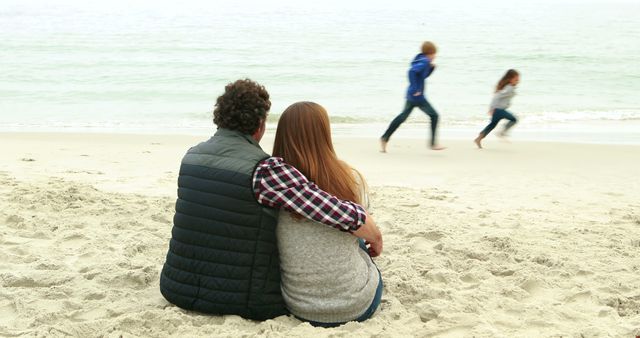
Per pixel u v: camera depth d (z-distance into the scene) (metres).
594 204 7.25
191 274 3.47
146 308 3.75
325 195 3.29
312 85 23.16
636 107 18.75
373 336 3.37
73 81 23.20
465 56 31.66
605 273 4.57
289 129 3.42
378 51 34.00
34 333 3.38
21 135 12.20
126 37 39.66
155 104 19.02
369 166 9.80
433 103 19.14
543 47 36.06
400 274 4.41
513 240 5.34
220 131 3.46
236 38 39.97
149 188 7.56
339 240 3.41
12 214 5.57
